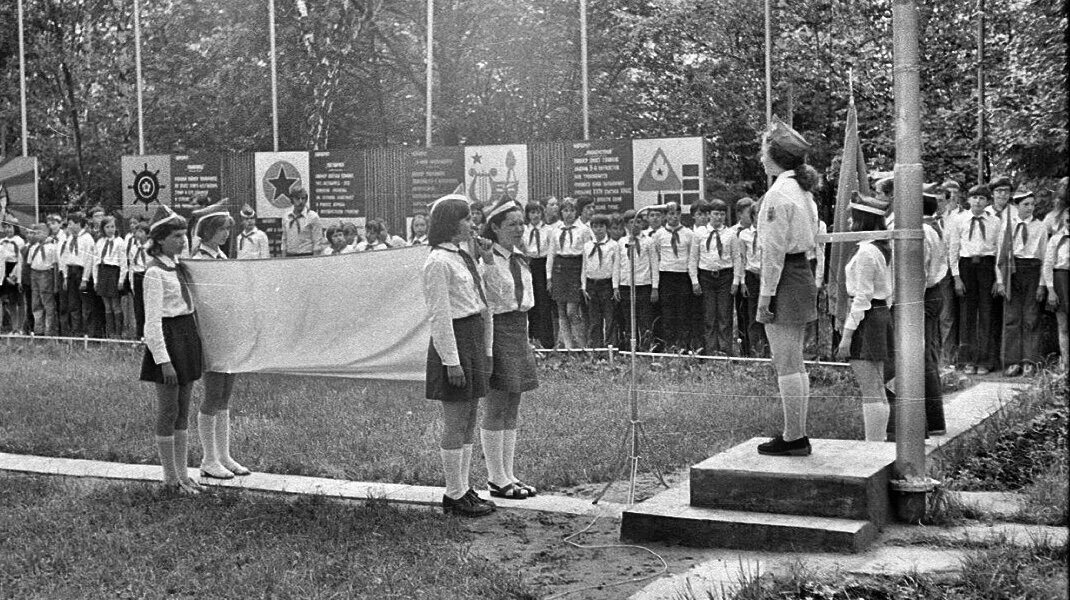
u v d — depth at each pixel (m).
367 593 6.09
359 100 22.89
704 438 9.56
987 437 9.12
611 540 7.17
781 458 7.37
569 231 15.62
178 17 22.94
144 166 19.25
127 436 10.88
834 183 18.03
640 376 12.79
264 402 11.77
